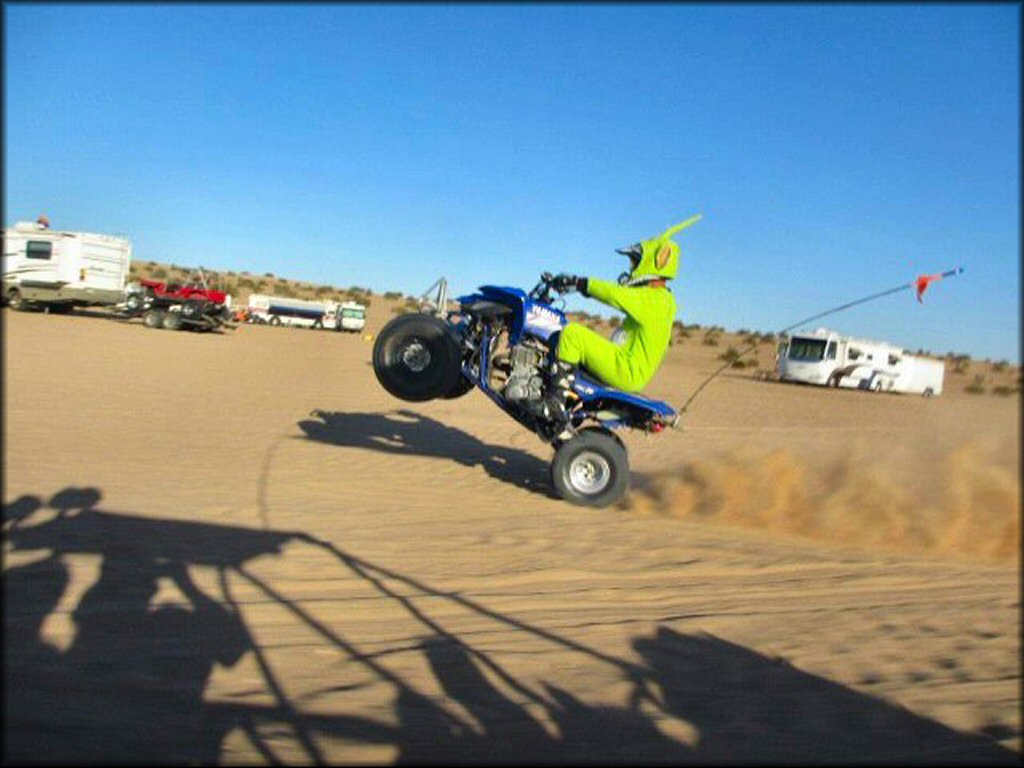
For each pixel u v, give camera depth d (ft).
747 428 54.60
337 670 12.73
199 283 133.49
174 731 10.52
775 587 18.57
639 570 19.34
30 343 70.54
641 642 14.79
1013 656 14.74
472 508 24.90
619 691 12.73
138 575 15.96
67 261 106.11
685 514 25.50
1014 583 19.11
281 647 13.35
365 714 11.43
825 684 13.39
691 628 15.64
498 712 11.81
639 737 11.36
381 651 13.58
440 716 11.55
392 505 24.26
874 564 20.48
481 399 59.00
